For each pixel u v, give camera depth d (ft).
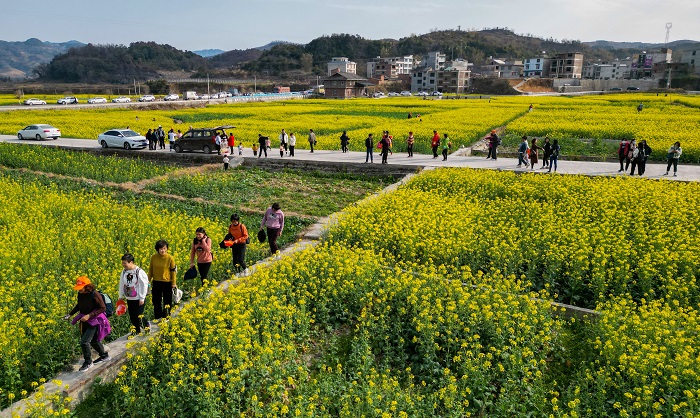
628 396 22.29
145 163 88.99
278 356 26.99
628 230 46.91
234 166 88.28
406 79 542.98
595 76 610.65
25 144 104.83
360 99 334.24
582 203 55.67
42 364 26.96
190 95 353.10
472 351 27.35
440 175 68.95
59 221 51.31
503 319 28.48
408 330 30.42
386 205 55.36
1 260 38.19
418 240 43.73
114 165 83.87
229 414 23.17
